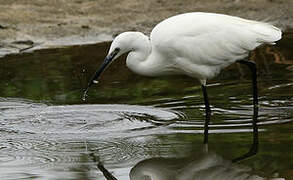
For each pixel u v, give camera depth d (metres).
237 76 15.17
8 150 11.70
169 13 19.61
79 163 11.05
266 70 15.39
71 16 19.58
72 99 14.24
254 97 13.23
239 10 19.73
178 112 13.28
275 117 12.74
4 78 15.63
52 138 12.23
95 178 10.45
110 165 10.97
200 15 12.93
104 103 13.91
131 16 19.50
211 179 10.48
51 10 19.94
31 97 14.46
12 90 14.91
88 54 17.16
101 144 11.85
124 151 11.51
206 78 13.21
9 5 20.22
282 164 10.77
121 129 12.52
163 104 13.72
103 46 17.78
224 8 19.86
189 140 11.84
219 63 12.98
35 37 18.38
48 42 18.16
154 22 19.11
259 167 10.73
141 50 12.88
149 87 14.75
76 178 10.49
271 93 14.02
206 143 11.66
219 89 14.45
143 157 11.23
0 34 18.45
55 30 18.69
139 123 12.78
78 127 12.72
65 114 13.42
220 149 11.41
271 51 16.62
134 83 15.07
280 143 11.54
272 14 19.45
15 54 17.42
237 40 12.75
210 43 12.73
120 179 10.47
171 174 10.71
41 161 11.18
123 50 12.85
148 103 13.82
